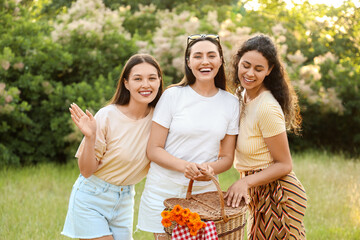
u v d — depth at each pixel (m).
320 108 8.62
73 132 7.18
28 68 7.55
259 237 2.92
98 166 2.92
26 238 4.08
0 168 7.05
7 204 5.07
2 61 7.03
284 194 2.85
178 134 2.85
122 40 8.29
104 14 9.30
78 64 7.96
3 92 6.91
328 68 9.02
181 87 2.95
